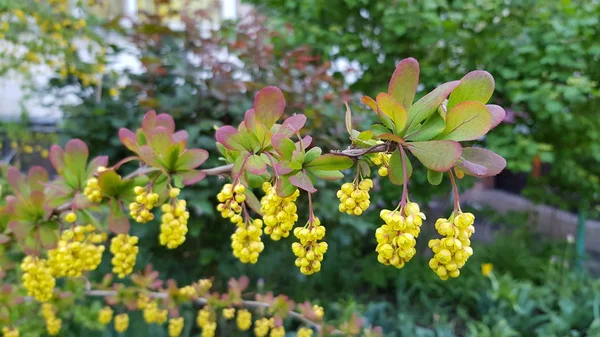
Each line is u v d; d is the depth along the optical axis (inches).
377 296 122.8
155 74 88.0
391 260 22.6
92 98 93.7
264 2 131.9
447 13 120.0
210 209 76.2
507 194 236.7
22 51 134.9
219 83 81.5
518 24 117.7
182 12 100.0
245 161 28.3
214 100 85.4
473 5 115.8
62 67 116.5
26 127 145.6
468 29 119.6
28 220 39.5
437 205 162.6
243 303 67.0
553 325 100.4
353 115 90.9
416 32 118.0
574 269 134.6
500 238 146.2
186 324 86.8
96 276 88.6
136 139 37.1
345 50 123.2
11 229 38.5
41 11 123.8
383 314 104.1
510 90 110.8
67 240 36.4
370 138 27.1
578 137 122.0
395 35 122.4
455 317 112.3
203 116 85.7
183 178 33.9
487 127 22.4
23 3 122.0
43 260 39.6
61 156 39.9
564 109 115.0
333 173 27.0
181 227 32.7
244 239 29.1
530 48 107.7
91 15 132.8
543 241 154.7
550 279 123.5
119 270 36.9
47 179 43.4
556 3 115.0
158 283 64.2
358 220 97.1
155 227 85.8
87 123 85.7
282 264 108.3
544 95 103.3
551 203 146.6
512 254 133.3
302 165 26.6
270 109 28.0
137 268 90.7
